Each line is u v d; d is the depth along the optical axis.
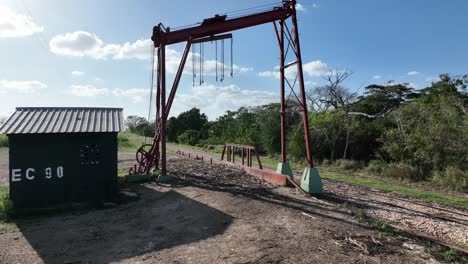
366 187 13.67
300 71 11.10
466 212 9.64
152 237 7.02
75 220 8.30
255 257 5.80
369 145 23.84
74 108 11.16
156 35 12.69
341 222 7.79
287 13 11.79
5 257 6.02
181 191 11.02
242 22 12.31
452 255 5.97
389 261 5.68
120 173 15.07
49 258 5.98
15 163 9.10
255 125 35.88
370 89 39.84
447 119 17.17
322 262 5.59
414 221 8.36
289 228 7.32
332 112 26.70
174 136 64.38
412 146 17.67
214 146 38.12
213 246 6.40
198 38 13.39
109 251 6.29
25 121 9.74
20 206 9.11
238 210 8.80
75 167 9.70
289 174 12.71
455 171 14.70
